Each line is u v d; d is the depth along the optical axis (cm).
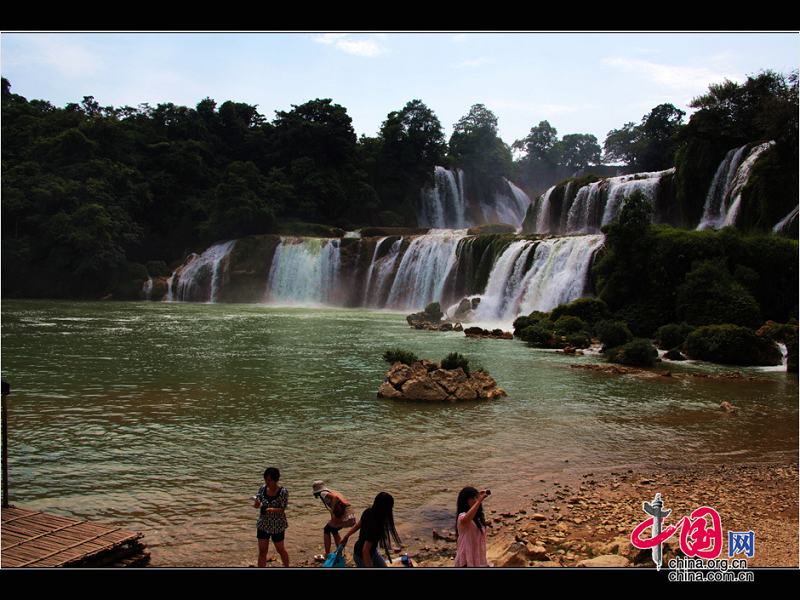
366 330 5128
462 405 2356
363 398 2439
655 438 1944
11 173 9294
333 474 1548
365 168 12044
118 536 1004
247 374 2936
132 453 1692
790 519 1284
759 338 3644
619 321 4362
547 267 5769
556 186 8050
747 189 5422
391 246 8456
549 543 1152
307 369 3092
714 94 6231
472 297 6366
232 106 11738
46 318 5834
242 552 1102
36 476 1504
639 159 11006
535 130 14450
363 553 885
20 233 9019
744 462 1716
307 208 10569
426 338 4553
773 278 4519
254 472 1548
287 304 8812
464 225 12712
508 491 1455
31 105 11406
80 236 8738
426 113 12200
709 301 4253
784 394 2667
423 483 1494
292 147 11512
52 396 2405
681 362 3644
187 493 1398
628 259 4669
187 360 3347
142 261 10069
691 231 4712
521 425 2070
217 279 9088
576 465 1662
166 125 11325
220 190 9638
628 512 1325
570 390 2689
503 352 3850
